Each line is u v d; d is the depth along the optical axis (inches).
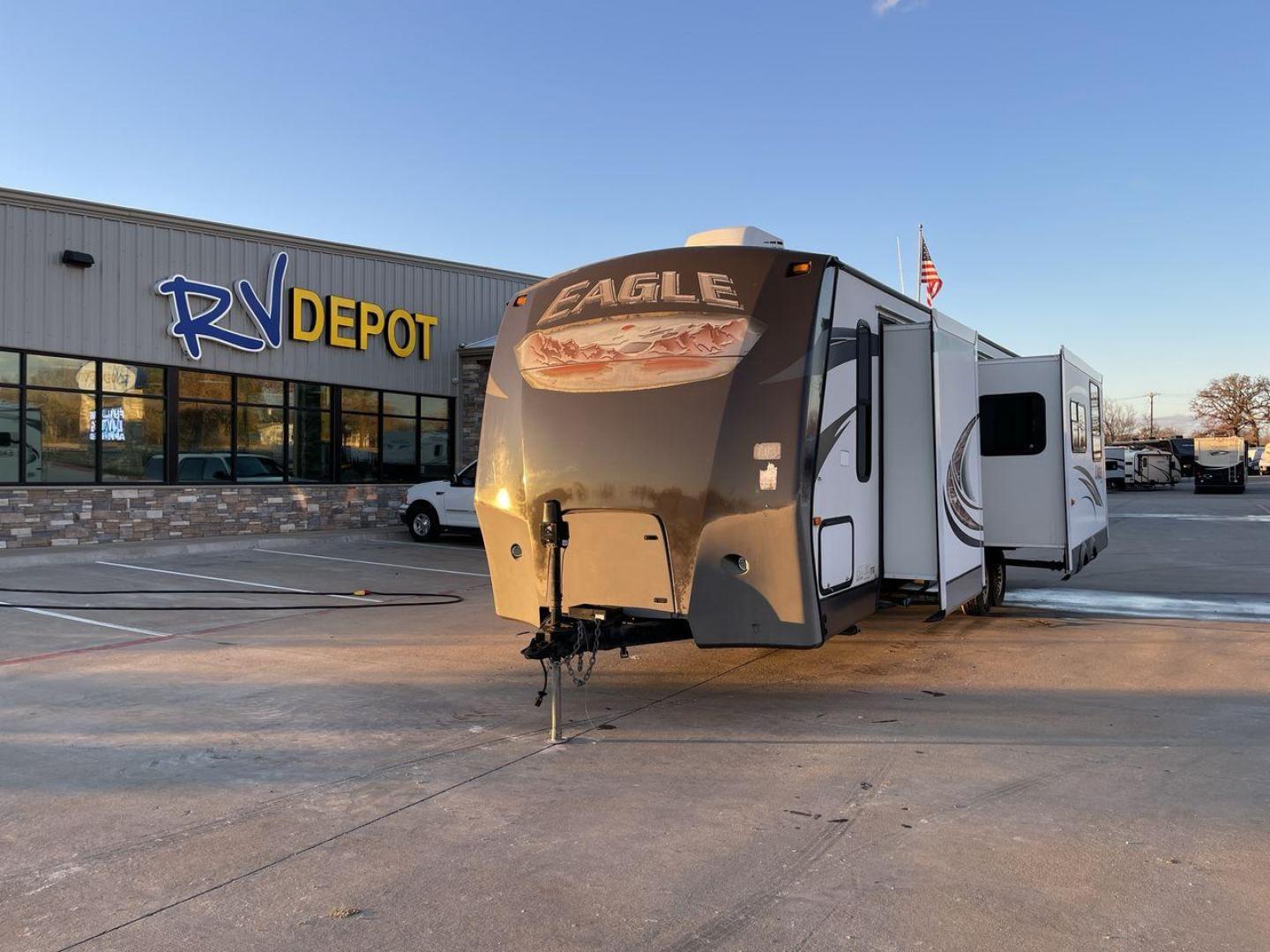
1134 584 515.2
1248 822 179.0
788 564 237.5
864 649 346.6
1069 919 141.3
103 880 154.9
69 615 401.4
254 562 585.3
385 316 800.9
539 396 267.9
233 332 693.3
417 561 610.5
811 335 241.6
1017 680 298.7
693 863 161.5
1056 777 205.5
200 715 254.2
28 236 592.7
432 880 155.2
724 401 243.1
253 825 178.1
